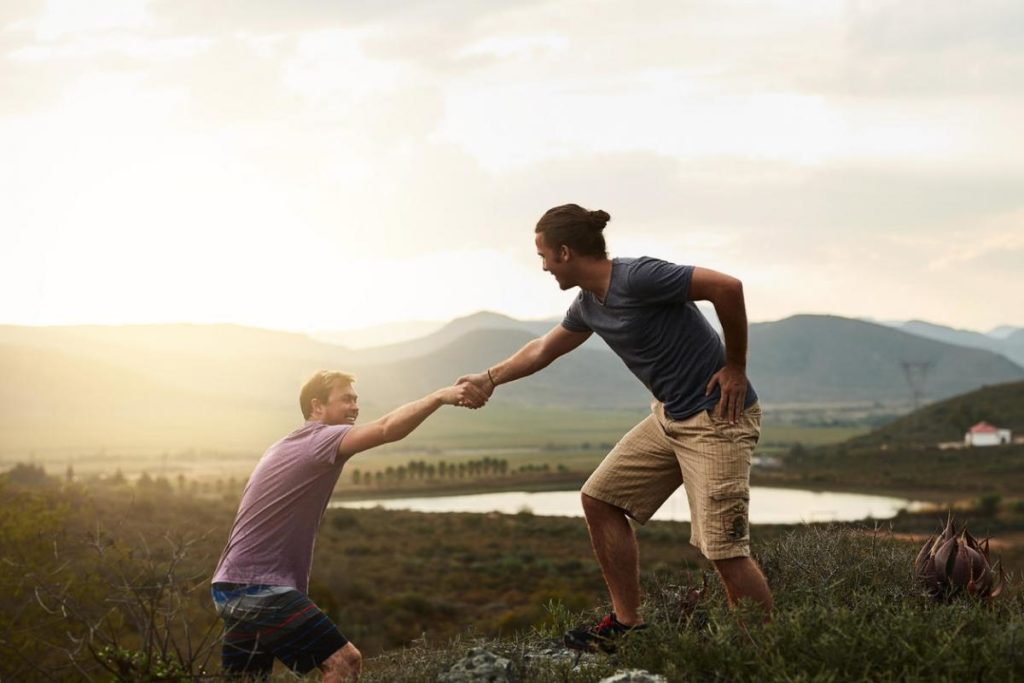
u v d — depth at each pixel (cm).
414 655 417
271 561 411
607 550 437
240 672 402
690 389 405
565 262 412
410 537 8231
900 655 318
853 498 13900
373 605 4228
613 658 394
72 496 1588
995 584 458
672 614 429
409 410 428
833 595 420
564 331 454
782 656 327
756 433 407
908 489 14888
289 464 417
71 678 599
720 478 395
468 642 443
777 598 437
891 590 462
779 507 12438
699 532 401
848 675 307
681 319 405
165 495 8288
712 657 336
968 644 322
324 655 406
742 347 391
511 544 7944
